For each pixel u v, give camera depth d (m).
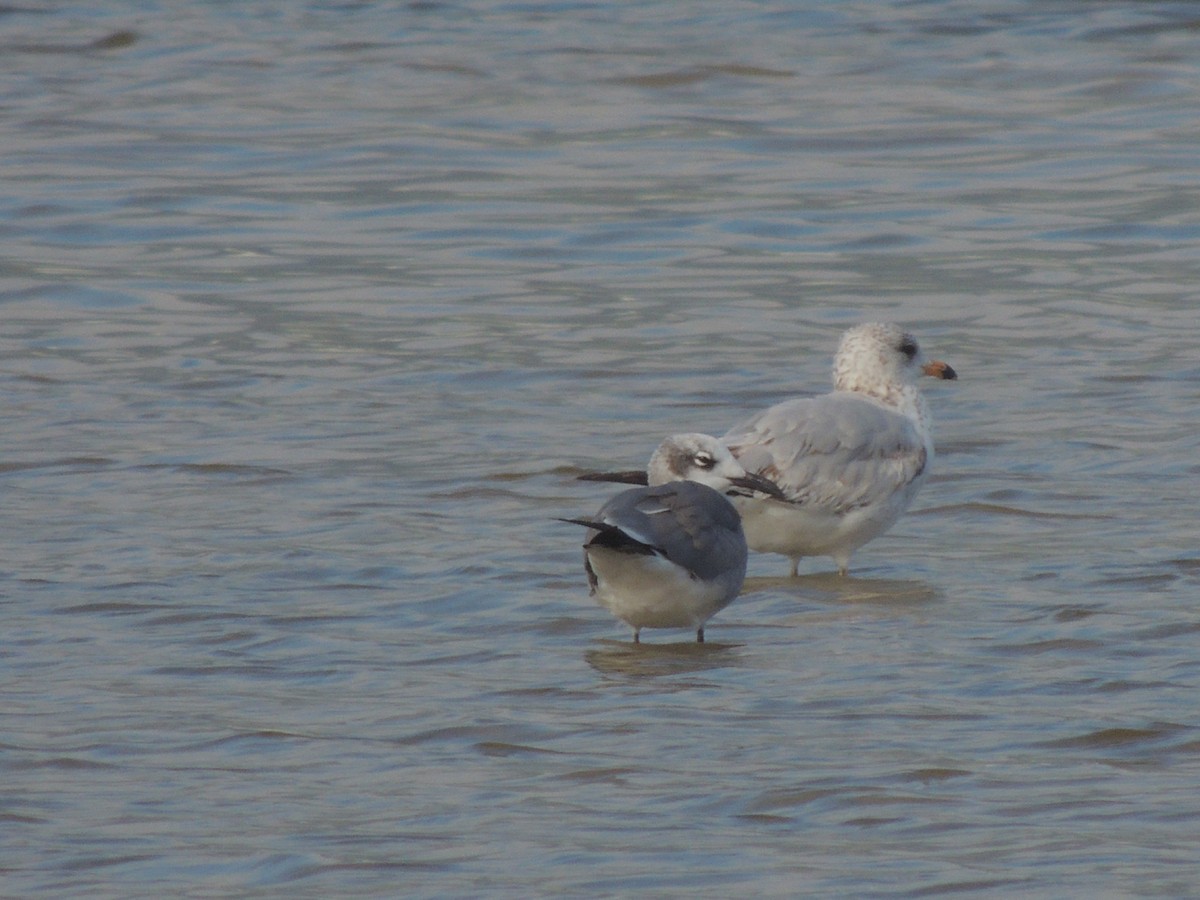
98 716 10.62
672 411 19.50
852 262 26.14
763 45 40.94
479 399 20.00
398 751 10.02
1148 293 24.23
